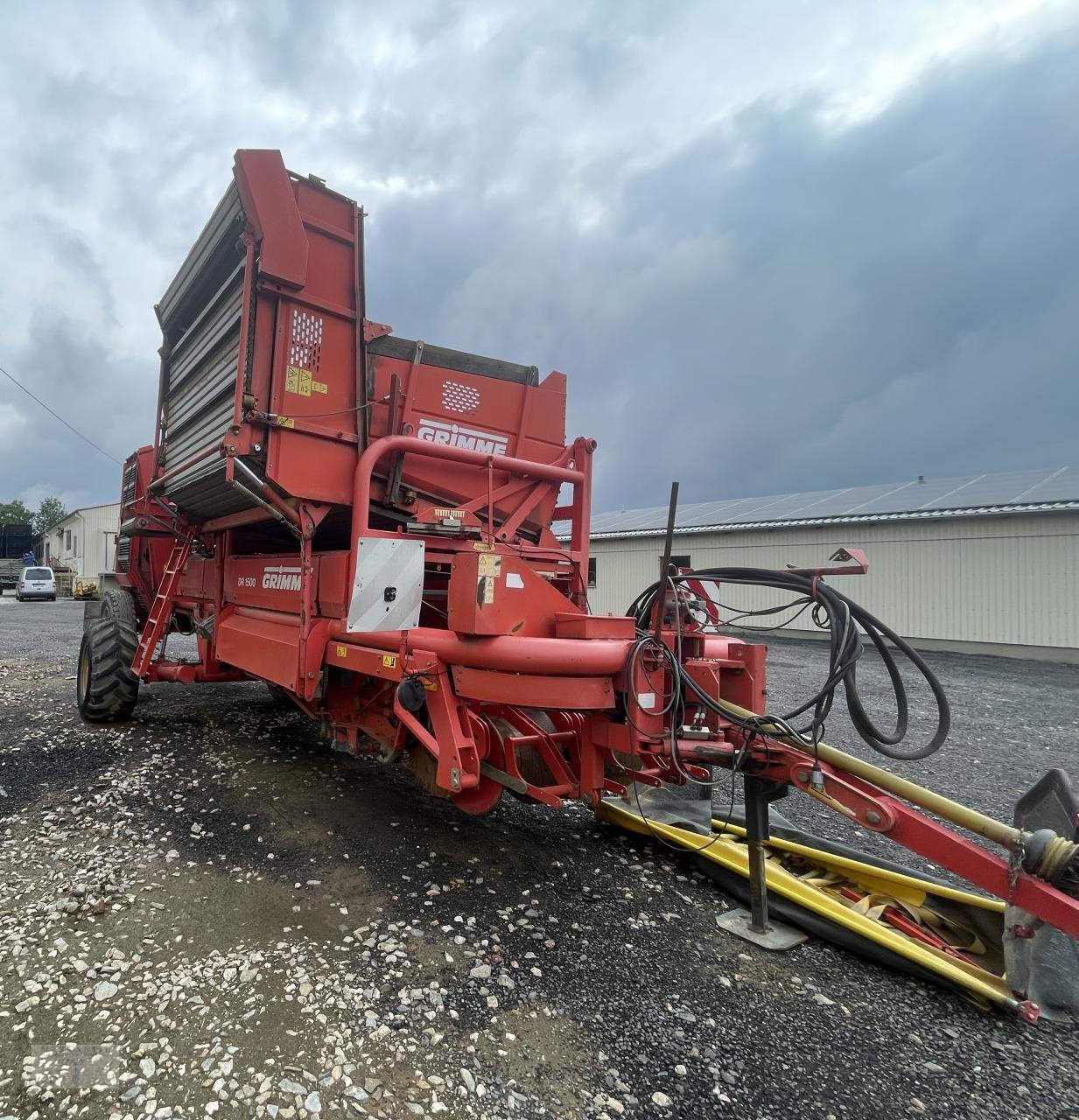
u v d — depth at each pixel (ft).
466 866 11.57
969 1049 7.47
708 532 62.64
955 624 49.49
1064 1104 6.72
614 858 12.10
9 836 12.12
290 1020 7.54
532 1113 6.41
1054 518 45.39
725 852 11.14
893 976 8.77
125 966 8.39
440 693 10.28
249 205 11.80
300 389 12.36
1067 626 44.73
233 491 14.08
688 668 10.02
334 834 12.75
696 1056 7.23
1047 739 22.13
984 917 9.45
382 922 9.71
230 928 9.38
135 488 23.41
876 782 8.83
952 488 59.26
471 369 14.62
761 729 9.33
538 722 11.75
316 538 16.57
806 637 56.34
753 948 9.36
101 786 14.73
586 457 14.67
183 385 16.96
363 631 10.14
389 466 13.24
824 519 55.26
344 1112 6.31
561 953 9.10
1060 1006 8.20
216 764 16.53
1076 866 7.64
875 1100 6.70
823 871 11.10
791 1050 7.36
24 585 101.91
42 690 25.63
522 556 13.73
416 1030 7.48
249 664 14.90
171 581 19.51
